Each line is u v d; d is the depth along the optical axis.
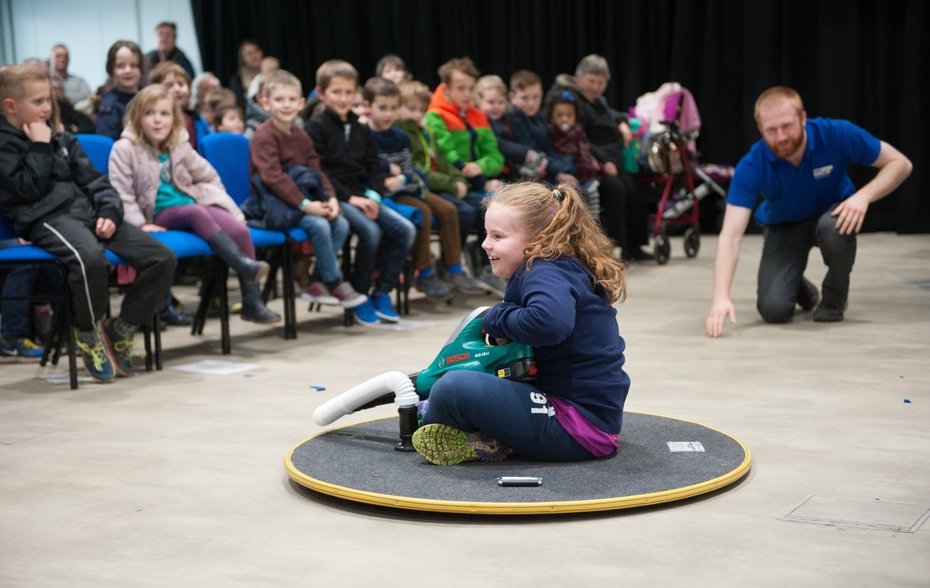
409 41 8.08
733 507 1.87
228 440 2.47
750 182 3.76
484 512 1.80
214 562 1.67
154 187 3.60
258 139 4.01
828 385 2.88
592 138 5.86
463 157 4.92
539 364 2.10
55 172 3.24
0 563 1.69
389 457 2.16
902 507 1.86
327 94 4.32
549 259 2.05
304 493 2.04
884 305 4.21
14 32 9.01
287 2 8.20
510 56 7.93
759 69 7.36
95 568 1.66
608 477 1.97
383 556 1.68
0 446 2.45
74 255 3.07
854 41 7.06
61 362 3.58
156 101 3.57
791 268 3.94
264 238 3.83
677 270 5.70
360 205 4.23
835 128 3.76
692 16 7.50
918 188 7.00
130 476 2.18
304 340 3.93
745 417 2.55
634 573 1.58
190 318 4.41
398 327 4.20
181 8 8.59
